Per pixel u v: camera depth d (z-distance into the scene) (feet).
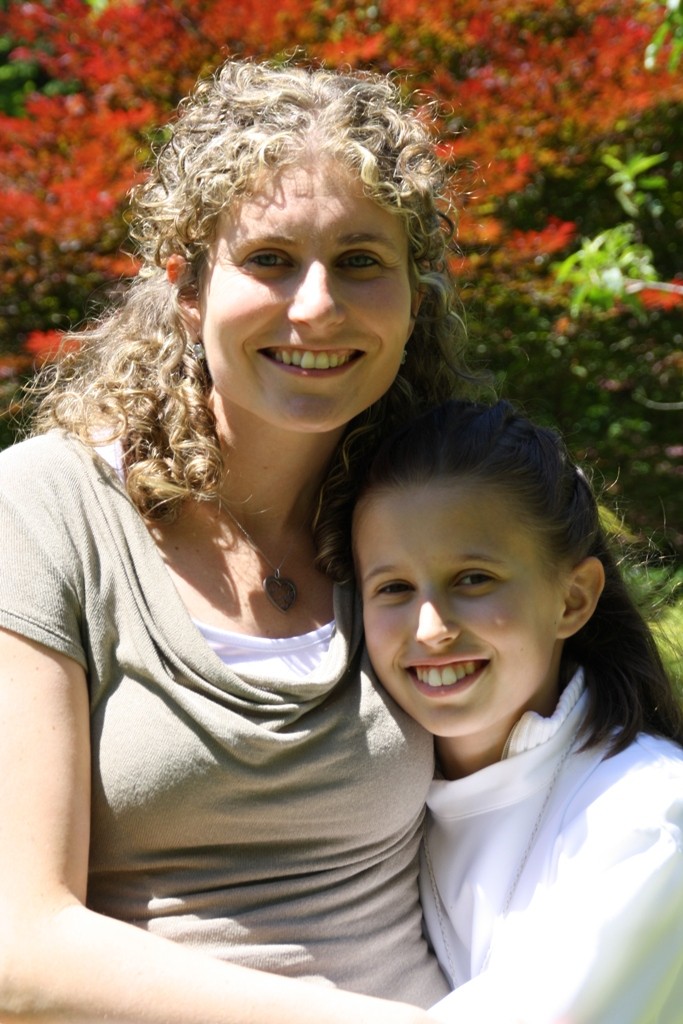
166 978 5.52
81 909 5.69
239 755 6.17
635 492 21.86
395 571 6.76
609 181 20.13
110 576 6.30
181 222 6.63
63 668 6.00
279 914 6.41
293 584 7.00
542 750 6.89
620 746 6.95
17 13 20.54
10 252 18.81
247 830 6.33
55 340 17.48
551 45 20.67
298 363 6.52
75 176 19.13
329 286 6.37
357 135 6.44
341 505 7.21
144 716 6.12
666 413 22.50
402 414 7.64
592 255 16.11
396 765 6.63
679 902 6.42
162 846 6.22
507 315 20.67
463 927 7.09
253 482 6.96
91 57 19.93
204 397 6.93
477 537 6.71
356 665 6.81
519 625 6.72
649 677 7.51
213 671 6.22
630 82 20.26
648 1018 6.35
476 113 19.66
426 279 7.17
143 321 7.41
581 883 6.38
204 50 19.31
